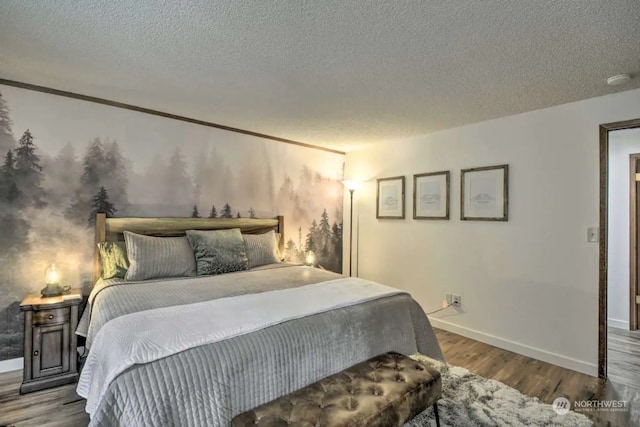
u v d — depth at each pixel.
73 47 1.94
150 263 2.67
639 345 3.27
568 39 1.75
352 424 1.32
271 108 2.99
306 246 4.38
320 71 2.20
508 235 3.10
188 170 3.35
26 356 2.21
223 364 1.44
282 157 4.11
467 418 1.97
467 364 2.75
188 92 2.63
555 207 2.81
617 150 3.80
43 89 2.59
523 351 2.96
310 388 1.56
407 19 1.60
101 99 2.83
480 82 2.34
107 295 2.17
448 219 3.58
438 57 1.98
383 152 4.30
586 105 2.65
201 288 2.38
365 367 1.78
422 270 3.82
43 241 2.63
